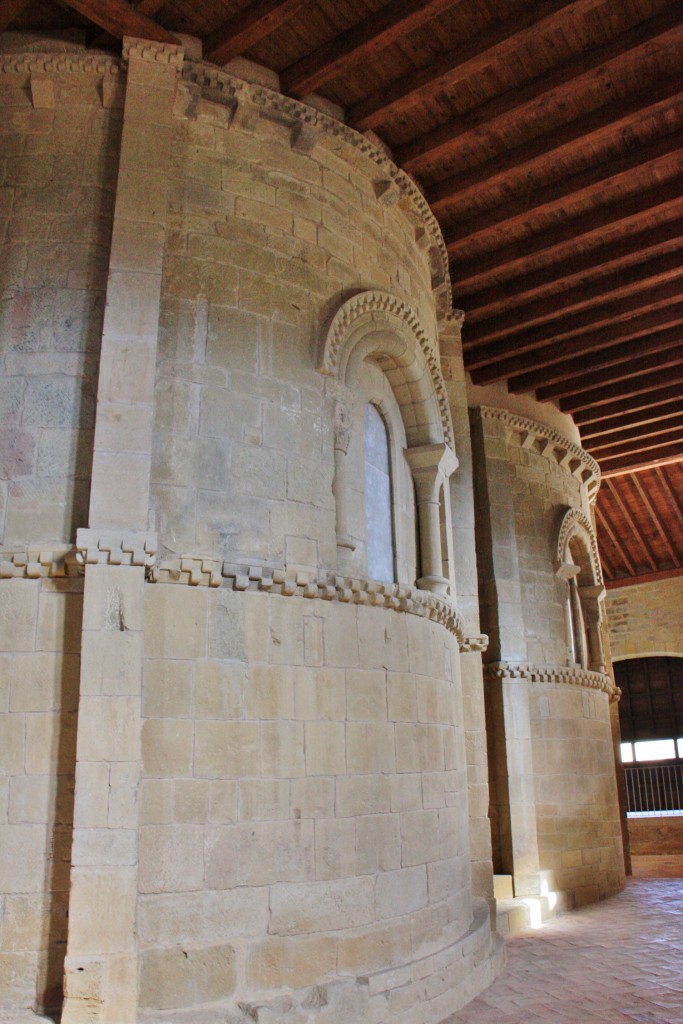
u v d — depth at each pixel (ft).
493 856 39.01
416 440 28.45
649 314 41.22
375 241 27.50
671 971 26.66
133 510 19.71
